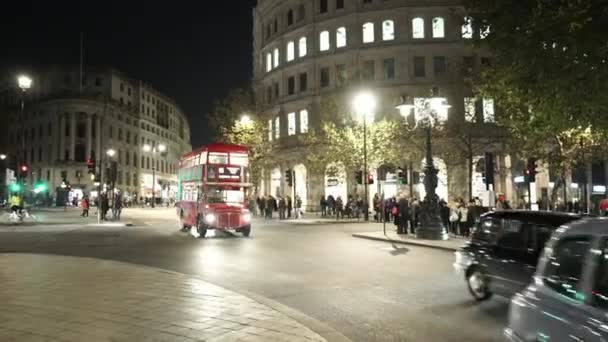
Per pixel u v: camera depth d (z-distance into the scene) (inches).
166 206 3666.3
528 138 860.0
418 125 1492.4
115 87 3735.2
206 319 291.9
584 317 133.1
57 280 427.8
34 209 2758.4
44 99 3457.2
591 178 1717.5
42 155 3444.9
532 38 416.8
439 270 533.0
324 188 2112.5
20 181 1382.9
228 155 985.5
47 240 882.1
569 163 1059.9
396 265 571.2
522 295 167.6
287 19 2372.0
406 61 2000.5
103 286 398.9
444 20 2011.6
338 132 1662.2
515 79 470.3
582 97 423.2
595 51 390.3
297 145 2177.7
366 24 2096.5
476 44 515.5
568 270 149.0
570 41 395.9
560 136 946.7
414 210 1002.1
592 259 138.3
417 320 322.7
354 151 1592.0
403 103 880.9
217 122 2084.2
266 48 2480.3
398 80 1989.4
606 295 130.6
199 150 1026.1
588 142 959.6
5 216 1611.7
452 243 778.8
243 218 955.3
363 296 397.4
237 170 988.6
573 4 398.0
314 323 294.2
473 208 901.8
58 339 246.5
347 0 2127.2
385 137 1595.7
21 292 373.4
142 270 486.3
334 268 546.9
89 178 3395.7
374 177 1948.8
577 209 1333.7
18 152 3599.9
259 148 1998.0
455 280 470.3
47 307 322.0
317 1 2206.0
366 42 2086.6
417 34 2026.3
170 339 249.6
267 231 1125.7
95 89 3639.3
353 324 312.2
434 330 299.1
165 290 381.7
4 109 3764.8
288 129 2285.9
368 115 1617.9
